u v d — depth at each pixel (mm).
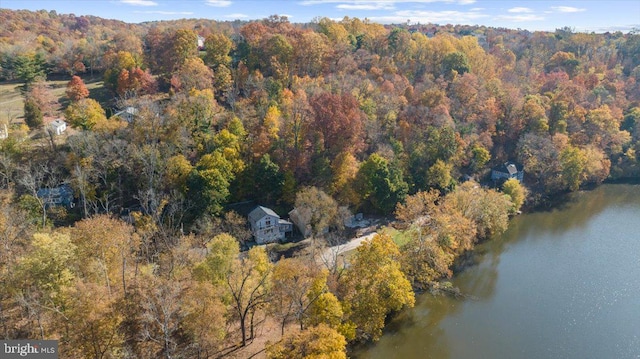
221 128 90625
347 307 53688
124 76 104062
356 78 113125
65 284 44250
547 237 90188
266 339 53781
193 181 77000
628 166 124812
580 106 126438
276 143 88875
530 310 65375
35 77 117500
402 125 103625
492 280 73688
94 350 39250
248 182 85562
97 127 83312
